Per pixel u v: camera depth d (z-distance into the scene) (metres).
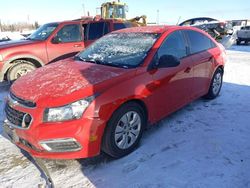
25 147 3.03
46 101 2.81
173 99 3.95
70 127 2.77
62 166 3.13
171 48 3.98
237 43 19.80
